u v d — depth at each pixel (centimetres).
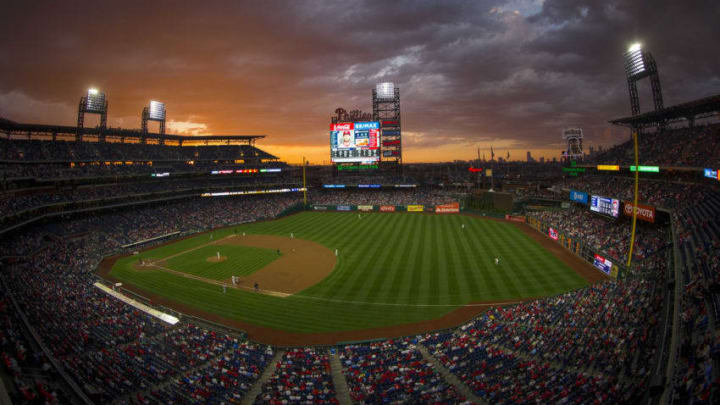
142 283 4562
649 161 5738
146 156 9162
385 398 2009
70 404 1689
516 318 3127
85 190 7188
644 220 4884
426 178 13338
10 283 3819
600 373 1964
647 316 2433
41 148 7412
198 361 2602
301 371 2461
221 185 9700
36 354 2166
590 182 7269
